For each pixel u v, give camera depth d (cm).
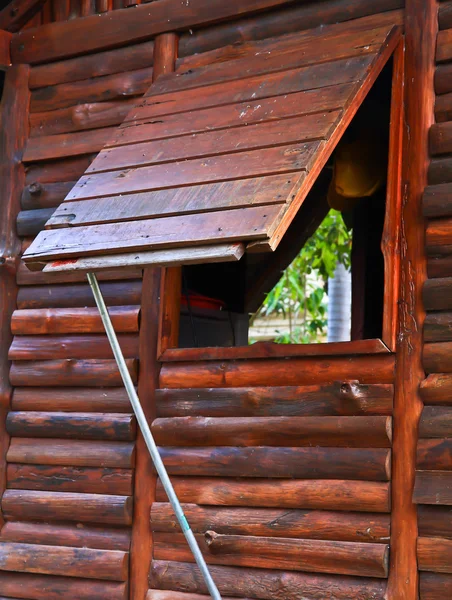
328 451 421
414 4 434
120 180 428
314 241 893
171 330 487
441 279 408
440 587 392
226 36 495
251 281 680
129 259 380
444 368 403
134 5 528
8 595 505
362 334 624
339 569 412
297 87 427
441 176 415
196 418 458
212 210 379
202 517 449
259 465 437
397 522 405
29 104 561
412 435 406
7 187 554
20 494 508
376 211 632
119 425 482
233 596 438
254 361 450
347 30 452
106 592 476
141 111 472
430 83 425
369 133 548
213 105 447
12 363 529
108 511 478
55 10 566
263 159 394
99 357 502
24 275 537
